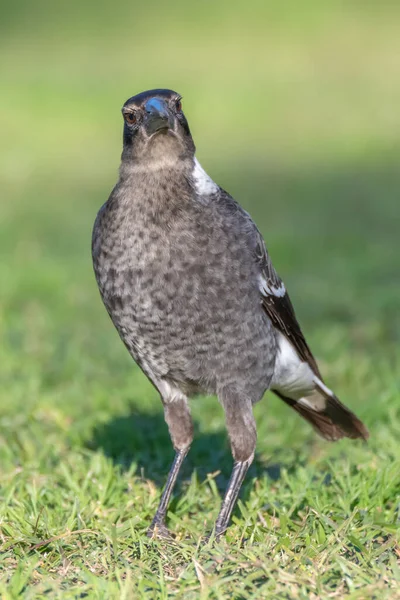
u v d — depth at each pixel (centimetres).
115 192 808
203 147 3116
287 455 995
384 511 803
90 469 910
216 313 786
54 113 3638
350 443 996
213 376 808
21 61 4562
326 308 1573
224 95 3803
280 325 854
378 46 4703
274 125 3400
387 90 3859
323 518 750
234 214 807
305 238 2023
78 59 4584
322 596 638
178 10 5622
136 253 779
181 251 775
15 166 2923
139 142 793
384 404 1071
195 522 835
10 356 1327
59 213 2334
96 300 1664
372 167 2809
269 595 636
